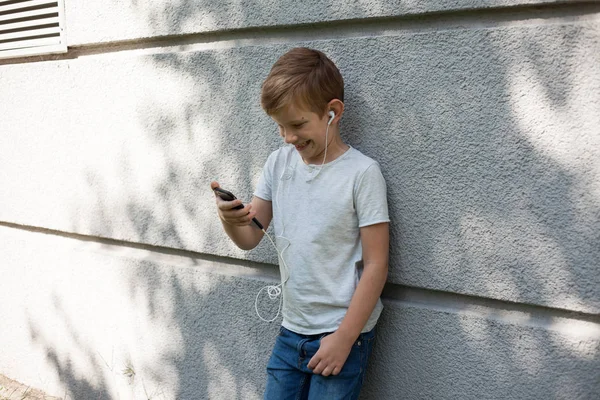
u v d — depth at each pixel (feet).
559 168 5.77
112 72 8.90
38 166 10.02
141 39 8.57
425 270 6.62
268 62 7.45
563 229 5.81
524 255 6.04
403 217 6.70
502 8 5.92
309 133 6.29
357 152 6.58
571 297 5.84
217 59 7.88
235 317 8.23
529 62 5.82
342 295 6.48
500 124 6.02
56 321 10.25
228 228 6.81
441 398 6.69
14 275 10.71
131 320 9.30
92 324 9.78
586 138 5.63
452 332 6.55
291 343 6.79
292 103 6.12
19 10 10.03
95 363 9.84
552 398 6.04
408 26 6.55
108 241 9.61
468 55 6.11
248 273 8.18
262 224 7.16
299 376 6.79
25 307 10.66
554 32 5.67
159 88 8.48
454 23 6.28
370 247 6.37
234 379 8.36
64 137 9.60
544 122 5.80
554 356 5.99
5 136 10.34
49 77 9.60
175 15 8.14
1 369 11.30
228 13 7.66
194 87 8.15
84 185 9.50
